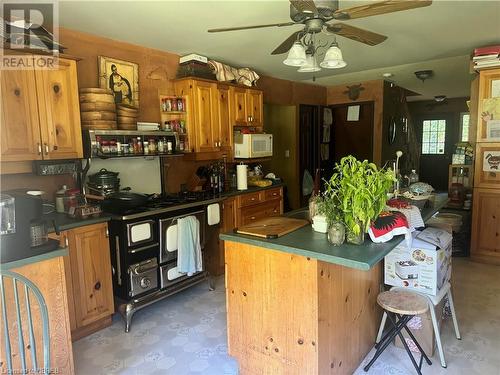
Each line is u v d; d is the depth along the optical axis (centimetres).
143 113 356
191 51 373
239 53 386
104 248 271
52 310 197
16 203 180
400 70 512
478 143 389
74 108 269
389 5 192
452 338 253
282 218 245
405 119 722
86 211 270
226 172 421
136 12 260
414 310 200
